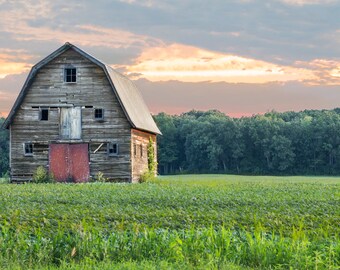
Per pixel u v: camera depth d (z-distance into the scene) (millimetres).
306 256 15219
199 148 148375
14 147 55750
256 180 73562
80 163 55125
